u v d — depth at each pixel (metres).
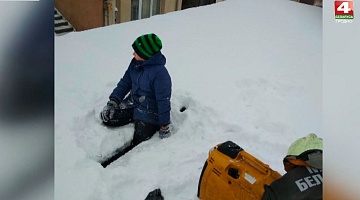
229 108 1.58
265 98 1.63
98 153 1.36
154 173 1.33
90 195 1.21
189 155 1.42
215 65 1.72
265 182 1.25
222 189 1.29
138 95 1.47
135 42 1.43
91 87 1.50
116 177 1.29
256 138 1.47
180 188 1.33
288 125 1.52
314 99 1.63
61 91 1.48
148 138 1.47
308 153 1.26
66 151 1.30
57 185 1.20
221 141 1.46
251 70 1.76
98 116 1.44
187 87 1.64
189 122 1.52
